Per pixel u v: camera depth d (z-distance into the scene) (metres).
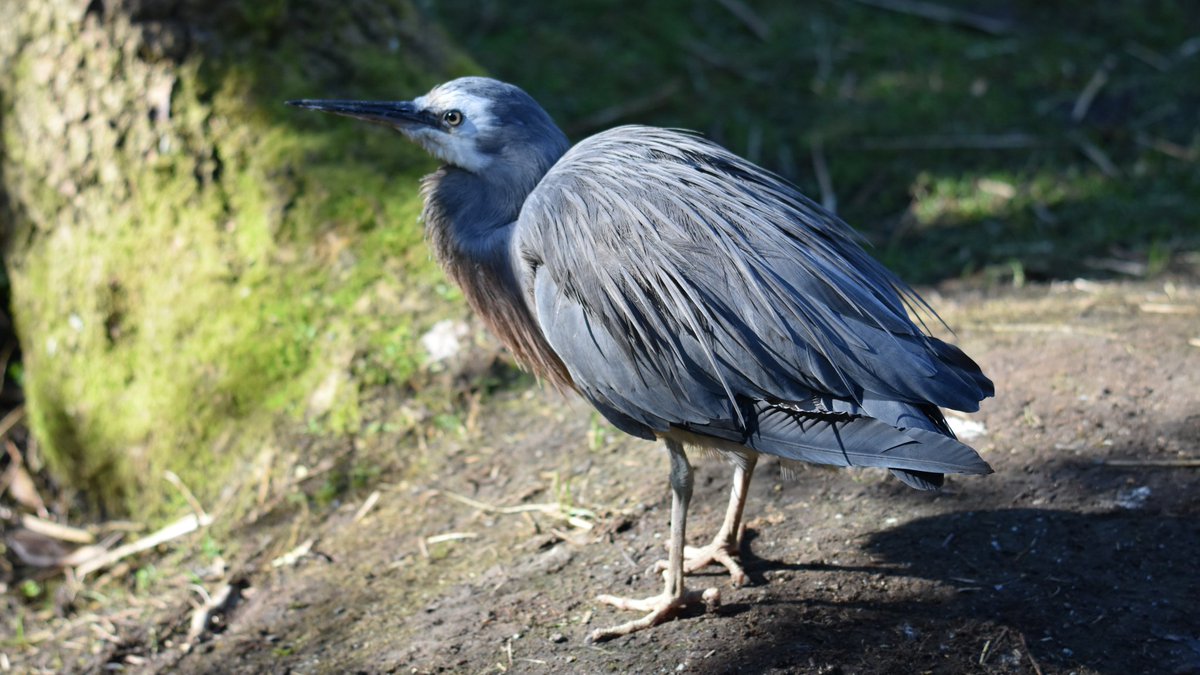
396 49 8.02
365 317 7.01
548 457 6.29
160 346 7.25
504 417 6.65
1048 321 6.96
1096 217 8.77
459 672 4.82
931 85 10.46
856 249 4.87
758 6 11.60
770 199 4.89
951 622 4.55
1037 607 4.59
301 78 7.66
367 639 5.29
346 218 7.29
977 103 10.22
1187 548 4.85
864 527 5.26
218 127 7.47
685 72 10.71
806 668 4.39
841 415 4.45
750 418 4.61
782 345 4.50
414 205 7.34
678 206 4.76
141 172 7.49
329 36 7.82
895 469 4.26
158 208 7.44
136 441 7.17
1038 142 9.73
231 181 7.41
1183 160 9.34
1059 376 6.20
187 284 7.27
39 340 7.82
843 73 10.65
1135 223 8.62
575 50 10.88
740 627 4.69
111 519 7.24
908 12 11.52
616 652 4.70
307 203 7.33
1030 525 5.10
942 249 8.57
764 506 5.55
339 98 7.74
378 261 7.18
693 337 4.61
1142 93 10.19
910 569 4.91
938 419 4.48
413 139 5.34
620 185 4.86
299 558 6.12
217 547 6.41
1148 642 4.36
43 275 7.84
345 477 6.49
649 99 10.32
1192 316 6.85
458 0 11.58
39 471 7.73
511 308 5.20
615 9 11.42
